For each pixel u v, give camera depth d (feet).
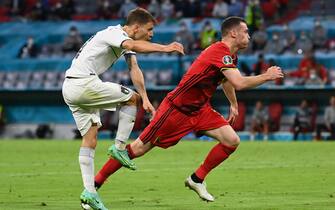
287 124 273.95
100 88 83.20
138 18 83.82
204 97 86.53
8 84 318.86
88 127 83.56
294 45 297.74
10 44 338.95
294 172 128.77
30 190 104.42
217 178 119.34
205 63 84.94
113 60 84.28
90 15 356.18
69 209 84.12
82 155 82.28
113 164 86.99
